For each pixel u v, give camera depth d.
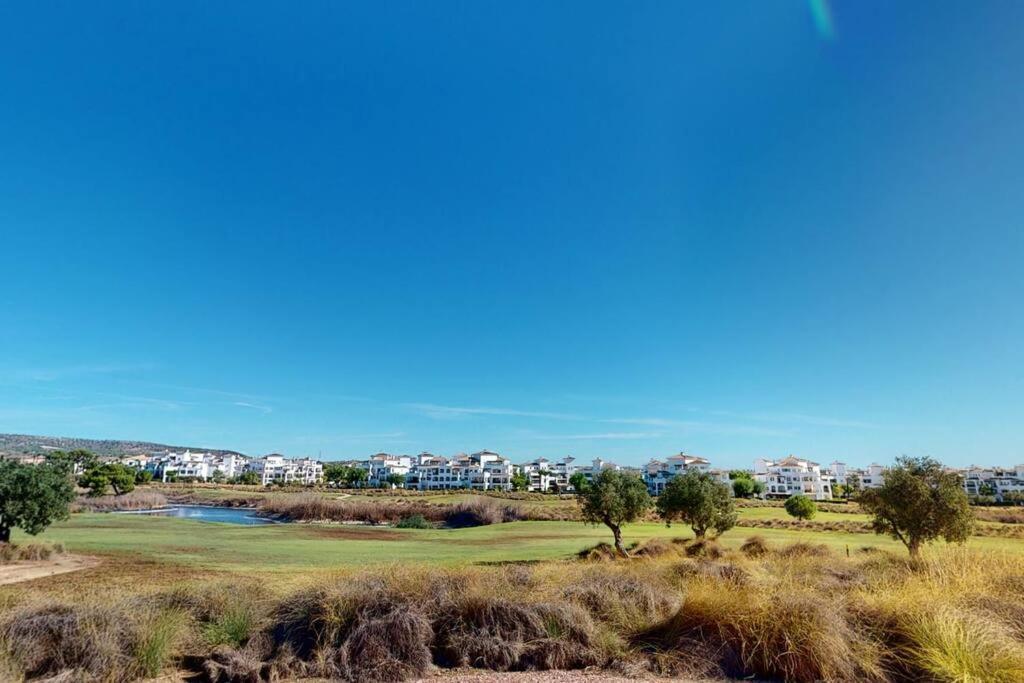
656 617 6.97
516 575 8.44
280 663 5.88
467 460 152.50
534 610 6.65
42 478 20.62
